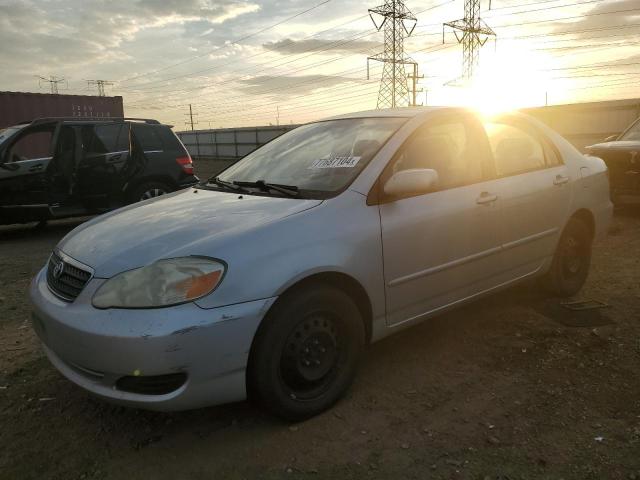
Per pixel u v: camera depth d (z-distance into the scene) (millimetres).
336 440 2664
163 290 2438
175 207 3246
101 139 8289
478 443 2600
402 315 3209
